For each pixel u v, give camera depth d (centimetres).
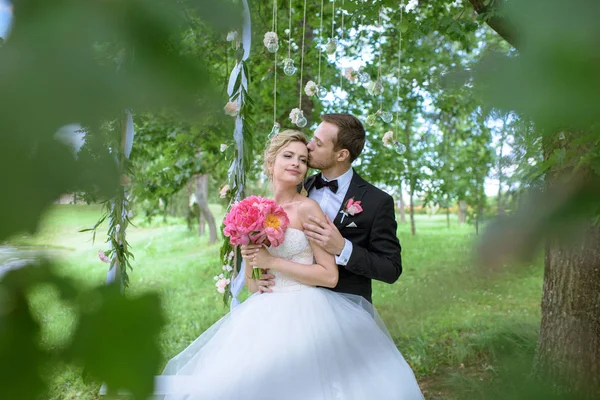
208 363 212
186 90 21
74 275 20
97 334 20
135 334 20
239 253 261
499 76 22
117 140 27
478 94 23
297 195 236
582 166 35
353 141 237
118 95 19
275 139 236
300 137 235
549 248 24
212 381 194
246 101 234
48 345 20
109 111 19
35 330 20
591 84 20
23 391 19
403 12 284
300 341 189
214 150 468
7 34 19
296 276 219
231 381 189
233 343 207
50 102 18
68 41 19
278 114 522
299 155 231
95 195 20
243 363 193
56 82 18
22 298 19
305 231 222
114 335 20
